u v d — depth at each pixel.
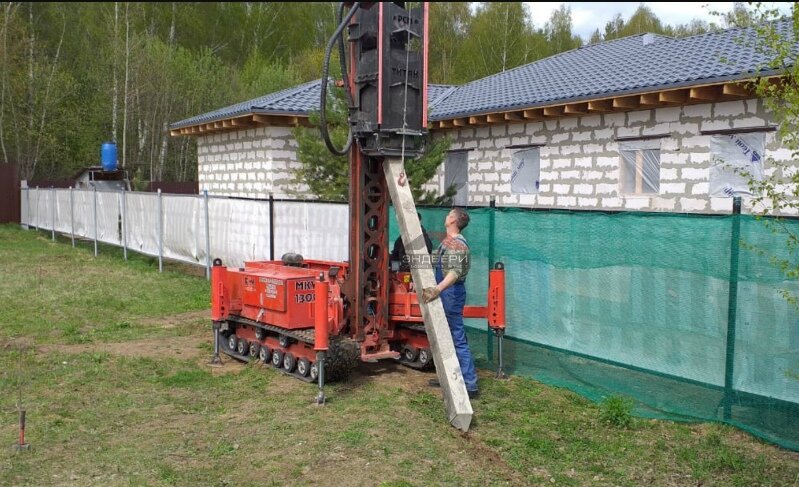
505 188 16.22
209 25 48.38
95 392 7.10
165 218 16.22
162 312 11.56
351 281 7.62
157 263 17.73
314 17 52.88
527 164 15.69
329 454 5.51
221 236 14.41
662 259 6.60
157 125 36.38
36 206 26.00
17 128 33.75
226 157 20.53
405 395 7.07
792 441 5.71
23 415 5.55
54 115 34.84
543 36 43.69
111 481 5.00
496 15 40.81
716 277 6.20
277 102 17.41
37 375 7.64
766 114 10.93
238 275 8.36
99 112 35.78
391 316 7.95
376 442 5.75
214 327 8.27
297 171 15.20
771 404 5.84
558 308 7.59
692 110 12.06
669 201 12.54
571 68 17.03
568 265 7.45
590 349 7.26
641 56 15.43
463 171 17.56
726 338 6.13
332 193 13.45
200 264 15.11
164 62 36.28
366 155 7.40
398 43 7.07
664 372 6.62
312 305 7.59
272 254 12.86
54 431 5.96
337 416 6.39
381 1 6.84
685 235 6.41
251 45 48.44
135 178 30.89
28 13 39.97
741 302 6.01
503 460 5.47
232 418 6.38
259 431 6.01
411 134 7.07
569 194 14.56
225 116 18.12
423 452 5.57
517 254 8.05
